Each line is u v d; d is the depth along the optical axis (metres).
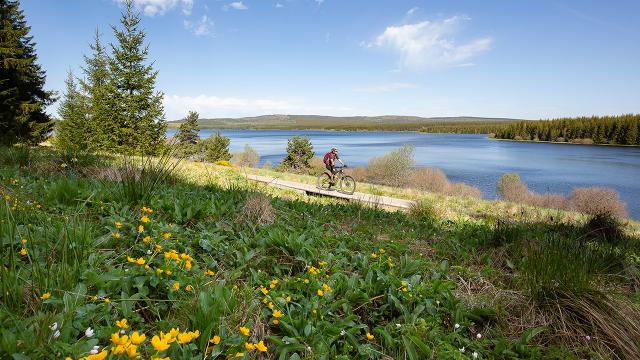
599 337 3.05
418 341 2.63
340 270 3.76
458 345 2.87
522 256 4.86
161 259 3.05
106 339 2.06
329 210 7.30
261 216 5.22
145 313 2.53
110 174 6.48
